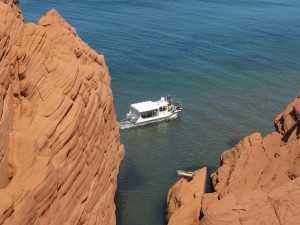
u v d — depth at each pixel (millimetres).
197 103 79000
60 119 30016
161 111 73000
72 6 147250
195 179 51000
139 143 65688
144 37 116938
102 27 123312
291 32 134000
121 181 54344
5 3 31203
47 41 32594
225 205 39656
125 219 47719
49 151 28031
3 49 26250
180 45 112062
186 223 44312
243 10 163750
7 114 25609
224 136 67938
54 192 27250
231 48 112625
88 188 34125
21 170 25188
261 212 37156
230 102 80000
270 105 79438
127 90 82938
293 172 41344
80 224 32250
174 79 89312
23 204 23406
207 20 142500
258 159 48125
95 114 36688
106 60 96688
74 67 33906
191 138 67375
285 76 94875
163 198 51656
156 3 166375
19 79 28172
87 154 34281
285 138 48438
